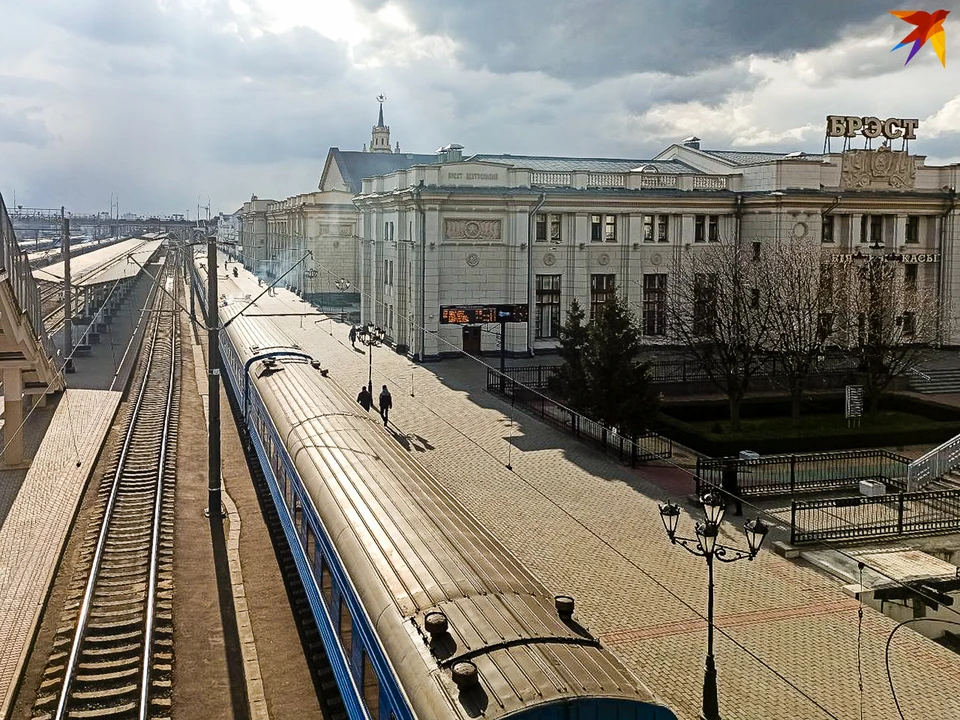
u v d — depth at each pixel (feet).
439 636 26.43
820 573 55.36
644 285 143.13
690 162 163.53
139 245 380.58
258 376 75.25
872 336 97.71
